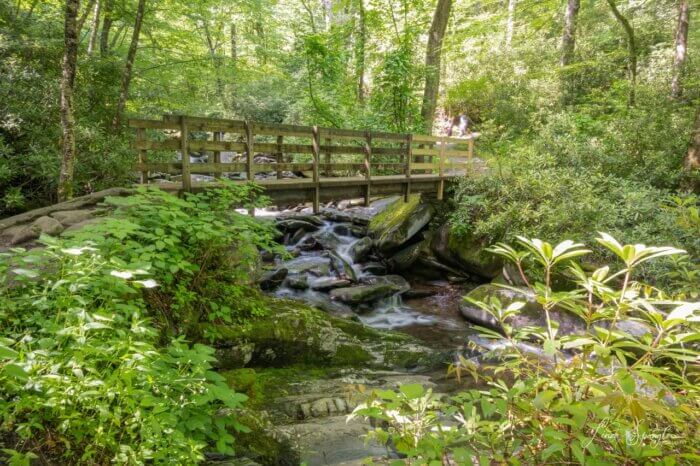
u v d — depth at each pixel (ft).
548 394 4.00
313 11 72.02
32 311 8.00
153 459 6.47
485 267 25.48
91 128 23.75
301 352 14.66
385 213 32.55
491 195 27.04
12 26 24.50
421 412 4.92
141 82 36.55
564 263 20.51
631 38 41.29
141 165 16.60
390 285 24.49
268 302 16.15
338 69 41.27
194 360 7.43
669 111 31.65
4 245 12.78
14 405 5.84
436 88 41.09
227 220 14.07
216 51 59.93
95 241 10.03
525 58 50.96
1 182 20.12
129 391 6.07
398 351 16.48
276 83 62.13
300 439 9.91
